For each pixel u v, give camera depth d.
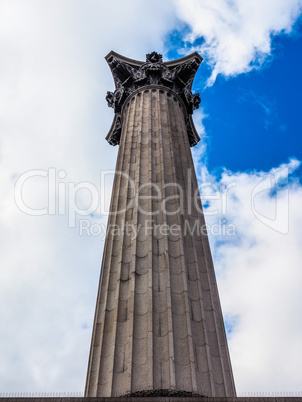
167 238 18.52
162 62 34.69
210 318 16.33
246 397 12.35
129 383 13.46
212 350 15.19
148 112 28.08
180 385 13.45
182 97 33.50
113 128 34.53
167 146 24.70
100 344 15.27
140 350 14.49
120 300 16.36
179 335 14.93
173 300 16.09
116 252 18.86
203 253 19.08
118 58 34.84
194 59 35.19
